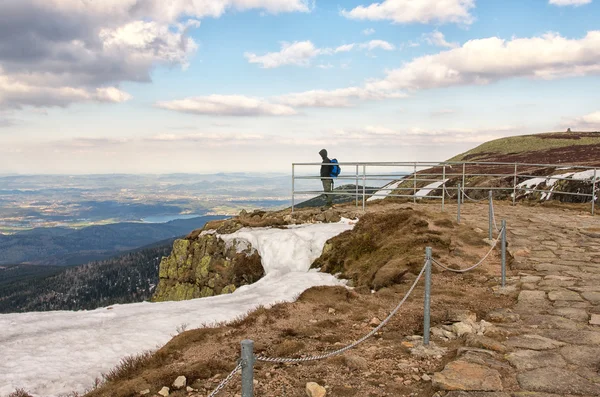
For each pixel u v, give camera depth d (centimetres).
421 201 2470
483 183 3228
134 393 539
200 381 566
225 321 866
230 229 1984
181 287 2048
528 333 645
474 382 473
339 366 579
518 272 1027
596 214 1831
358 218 1814
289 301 1012
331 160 2025
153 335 822
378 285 1062
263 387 529
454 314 741
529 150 5991
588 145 5175
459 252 1220
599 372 499
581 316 712
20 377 637
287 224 1956
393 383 516
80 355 728
